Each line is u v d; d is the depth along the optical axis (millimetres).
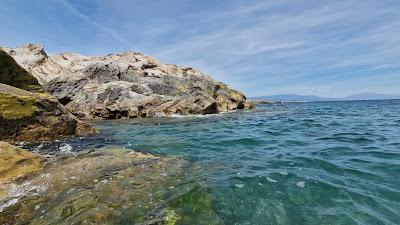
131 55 43906
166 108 29266
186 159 9484
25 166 7938
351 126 19219
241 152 10680
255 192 6547
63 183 7000
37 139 12641
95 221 5199
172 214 5496
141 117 28328
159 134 15492
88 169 8094
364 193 6383
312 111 38500
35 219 5301
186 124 20641
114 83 32031
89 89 30859
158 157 9617
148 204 5895
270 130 16969
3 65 15320
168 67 41625
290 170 8109
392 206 5758
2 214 5477
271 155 10117
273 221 5289
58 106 13859
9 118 11875
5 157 7855
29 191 6508
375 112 36938
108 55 46188
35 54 41156
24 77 16078
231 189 6703
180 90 34656
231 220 5320
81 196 6223
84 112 28953
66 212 5535
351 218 5312
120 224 5117
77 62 43375
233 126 19141
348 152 10500
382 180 7219
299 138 13859
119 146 11820
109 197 6191
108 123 22484
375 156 9773
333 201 6027
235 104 39906
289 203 5992
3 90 12516
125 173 7777
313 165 8680
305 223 5199
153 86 33875
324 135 14859
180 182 7141
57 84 30844
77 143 12367
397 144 12070
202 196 6324
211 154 10344
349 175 7648
